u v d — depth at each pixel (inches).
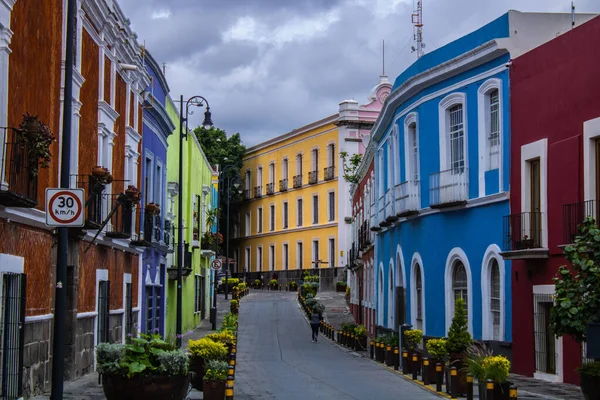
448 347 742.5
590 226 577.3
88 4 766.5
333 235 2726.4
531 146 870.4
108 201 846.5
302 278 2785.4
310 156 2871.6
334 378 854.5
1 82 535.8
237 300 2139.5
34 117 544.1
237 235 3398.1
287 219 3021.7
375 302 1501.0
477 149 993.5
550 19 940.0
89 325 795.4
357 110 2689.5
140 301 1067.3
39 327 639.8
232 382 582.9
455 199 1013.2
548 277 827.4
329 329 1547.7
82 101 761.6
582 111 787.4
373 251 1561.3
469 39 1008.9
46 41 647.1
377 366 1021.2
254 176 3257.9
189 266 1448.1
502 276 921.5
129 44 955.3
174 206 1366.9
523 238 863.7
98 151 833.5
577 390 729.6
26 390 600.4
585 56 784.9
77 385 702.5
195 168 1676.9
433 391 729.6
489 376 603.5
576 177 787.4
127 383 471.5
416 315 1176.2
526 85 890.1
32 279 622.5
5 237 558.3
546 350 834.2
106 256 871.1
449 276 1053.8
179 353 484.7
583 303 560.4
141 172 1057.5
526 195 880.9
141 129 1058.1
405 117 1195.9
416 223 1157.7
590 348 523.5
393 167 1279.5
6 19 539.8
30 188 568.4
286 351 1279.5
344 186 2679.6
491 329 954.7
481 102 987.9
